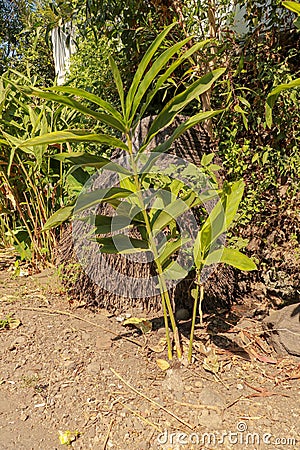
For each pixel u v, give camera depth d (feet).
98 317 7.22
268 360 5.87
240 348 6.12
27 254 9.95
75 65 13.02
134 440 4.49
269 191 7.86
